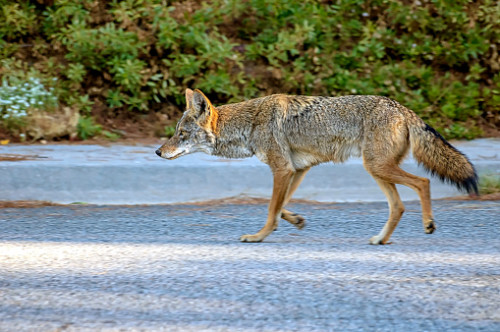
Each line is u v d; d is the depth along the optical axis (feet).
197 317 26.50
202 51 73.31
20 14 76.59
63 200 50.75
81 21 76.18
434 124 70.38
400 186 53.62
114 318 26.35
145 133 68.95
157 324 25.75
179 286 30.35
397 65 75.61
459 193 53.42
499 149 63.57
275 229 40.63
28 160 54.90
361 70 75.51
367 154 39.22
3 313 26.91
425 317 26.58
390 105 39.40
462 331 25.17
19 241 38.81
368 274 32.32
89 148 61.77
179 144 42.57
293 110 40.83
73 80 71.46
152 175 52.70
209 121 42.06
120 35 73.26
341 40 79.05
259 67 75.15
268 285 30.50
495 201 51.03
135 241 39.01
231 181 53.11
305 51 77.15
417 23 80.38
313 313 26.96
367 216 46.19
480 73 77.97
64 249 36.96
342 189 53.21
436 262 34.50
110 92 71.46
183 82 72.90
